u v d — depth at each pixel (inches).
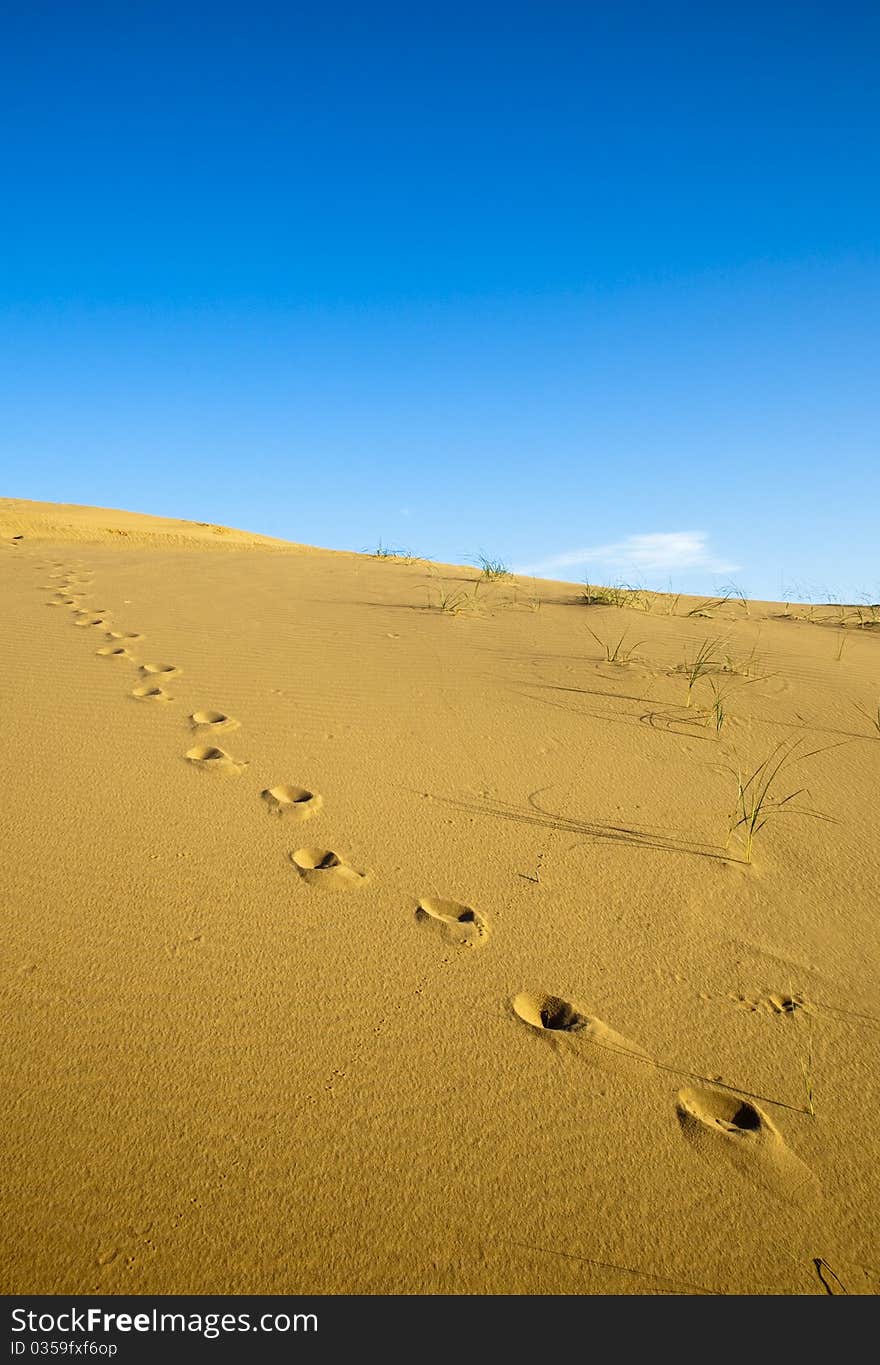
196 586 251.8
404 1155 65.2
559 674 180.4
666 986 86.2
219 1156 63.5
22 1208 58.3
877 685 185.8
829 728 158.6
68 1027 73.7
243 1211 59.7
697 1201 63.8
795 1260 60.2
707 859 110.4
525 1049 76.4
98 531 413.4
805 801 129.0
